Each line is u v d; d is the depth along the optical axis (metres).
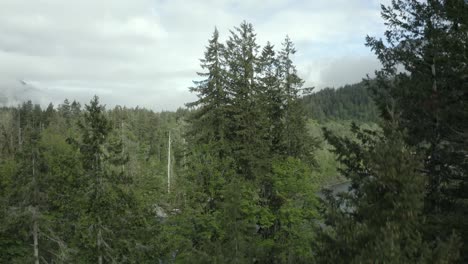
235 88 27.31
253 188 24.59
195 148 23.16
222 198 21.14
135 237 20.66
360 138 11.39
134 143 78.88
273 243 22.39
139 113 104.62
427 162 11.41
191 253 18.69
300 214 23.05
